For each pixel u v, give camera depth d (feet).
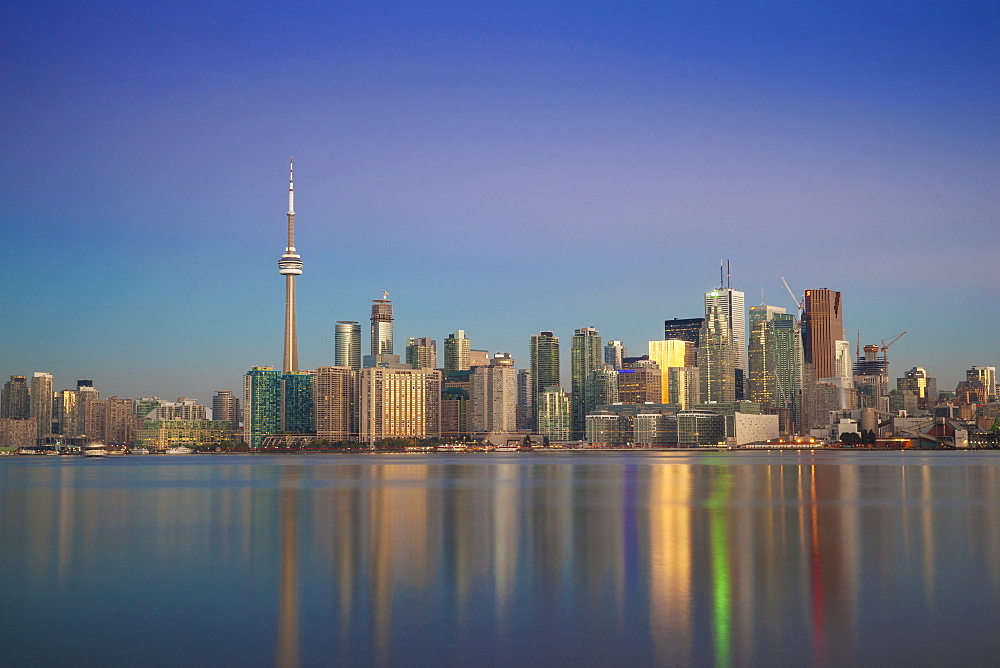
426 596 190.80
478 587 201.26
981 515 380.78
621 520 366.84
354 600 187.42
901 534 303.68
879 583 201.77
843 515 384.47
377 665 140.36
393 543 285.43
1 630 163.84
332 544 283.38
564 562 238.27
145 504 487.61
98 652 148.87
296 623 167.02
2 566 239.71
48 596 195.31
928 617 167.53
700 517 378.94
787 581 205.46
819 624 162.71
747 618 167.73
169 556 257.55
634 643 151.02
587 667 138.51
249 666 140.67
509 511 419.54
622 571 222.07
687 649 147.13
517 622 166.20
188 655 146.72
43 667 141.38
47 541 298.76
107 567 236.63
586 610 175.73
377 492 608.60
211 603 185.68
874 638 152.76
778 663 139.33
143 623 168.45
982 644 148.77
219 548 275.39
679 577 212.23
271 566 235.61
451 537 301.63
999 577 209.36
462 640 154.10
